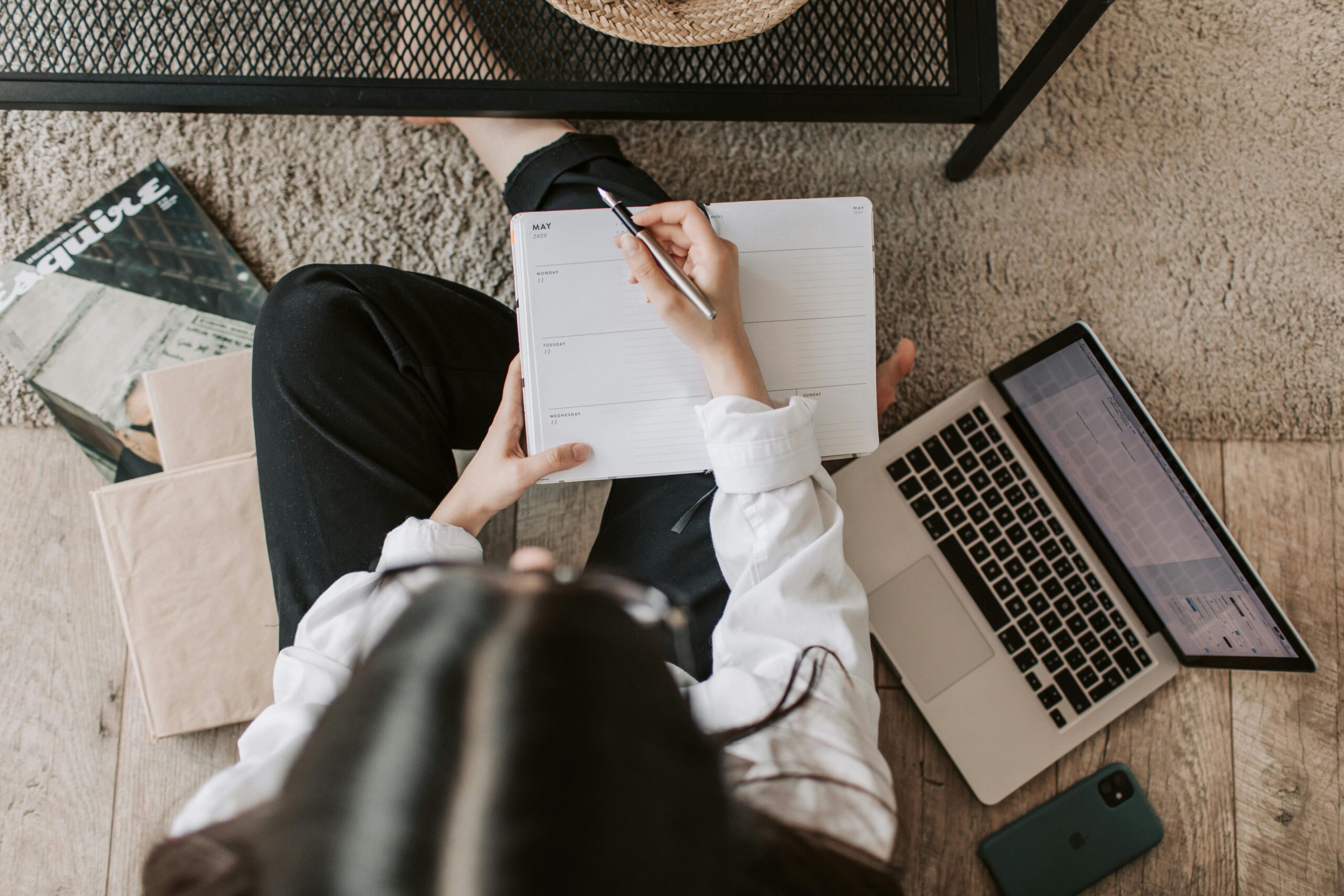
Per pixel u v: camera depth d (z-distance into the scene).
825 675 0.50
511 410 0.67
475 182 0.97
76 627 0.93
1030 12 1.00
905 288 0.99
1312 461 0.98
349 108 0.75
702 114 0.78
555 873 0.23
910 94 0.80
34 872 0.90
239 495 0.88
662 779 0.26
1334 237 0.99
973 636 0.88
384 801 0.23
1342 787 0.92
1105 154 1.00
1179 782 0.93
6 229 0.95
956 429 0.89
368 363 0.72
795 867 0.33
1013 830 0.89
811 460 0.57
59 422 0.93
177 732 0.87
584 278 0.65
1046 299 0.99
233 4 0.75
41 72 0.73
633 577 0.72
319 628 0.56
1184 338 0.99
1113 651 0.88
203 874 0.30
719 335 0.58
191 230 0.95
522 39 0.76
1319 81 1.00
